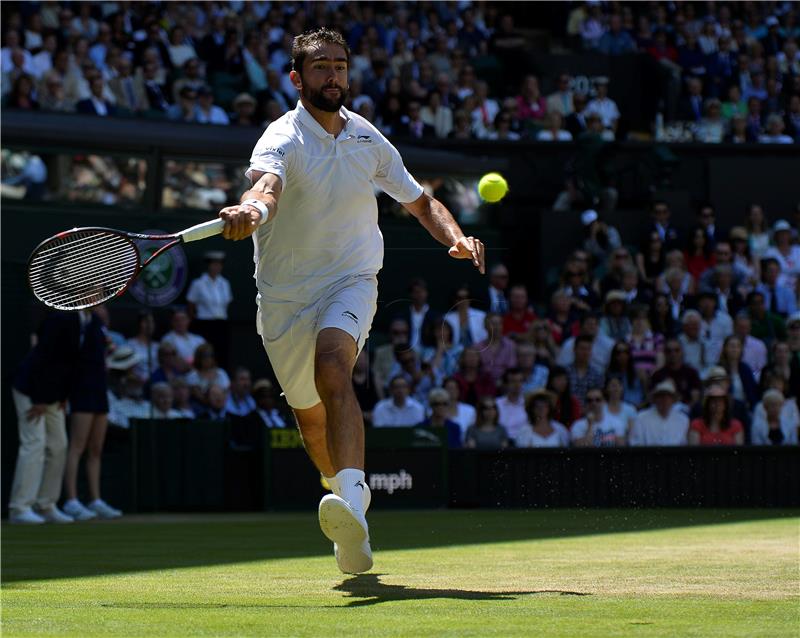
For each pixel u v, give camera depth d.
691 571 10.41
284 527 18.36
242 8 37.88
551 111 37.69
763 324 29.66
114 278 9.19
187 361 25.66
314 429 10.73
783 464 24.20
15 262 22.03
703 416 25.20
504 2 42.72
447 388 25.31
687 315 28.00
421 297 27.31
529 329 27.44
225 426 23.31
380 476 23.33
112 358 23.86
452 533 16.27
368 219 10.19
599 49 41.22
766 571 10.39
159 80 34.03
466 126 36.06
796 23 44.22
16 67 31.39
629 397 26.73
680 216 34.72
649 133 39.81
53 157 27.58
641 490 24.03
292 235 9.97
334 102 9.80
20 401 20.67
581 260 30.14
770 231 34.72
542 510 23.23
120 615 7.62
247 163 29.73
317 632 6.73
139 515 22.50
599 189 34.88
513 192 35.44
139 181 28.48
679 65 40.94
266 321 10.24
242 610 7.85
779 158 36.34
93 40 34.53
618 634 6.56
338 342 9.48
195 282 27.86
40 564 11.89
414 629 6.82
